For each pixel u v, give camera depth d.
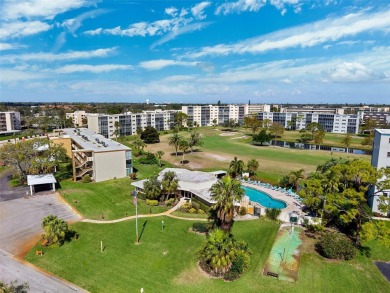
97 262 39.50
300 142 166.38
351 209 43.84
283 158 115.94
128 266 38.66
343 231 49.75
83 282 35.16
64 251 42.34
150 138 150.88
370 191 56.59
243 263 36.94
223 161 110.00
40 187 73.38
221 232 39.69
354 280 35.88
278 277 36.25
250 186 76.81
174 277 36.28
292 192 71.19
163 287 34.34
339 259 40.59
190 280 35.69
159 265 38.97
